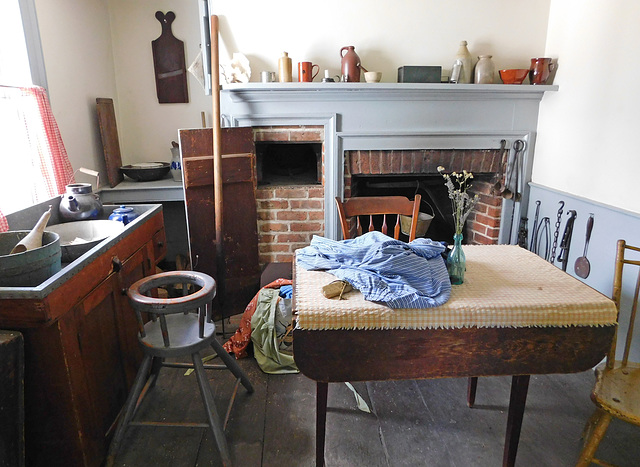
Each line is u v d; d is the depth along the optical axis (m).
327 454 1.60
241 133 2.48
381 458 1.58
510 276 1.56
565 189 2.40
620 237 2.01
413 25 2.50
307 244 2.79
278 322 2.13
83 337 1.40
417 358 1.34
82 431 1.36
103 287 1.54
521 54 2.59
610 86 2.05
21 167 2.05
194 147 2.39
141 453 1.61
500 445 1.64
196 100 3.27
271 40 2.47
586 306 1.33
